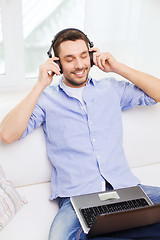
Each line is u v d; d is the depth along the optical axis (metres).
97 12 2.05
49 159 1.79
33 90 1.63
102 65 1.74
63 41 1.58
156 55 2.26
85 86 1.72
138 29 2.16
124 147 1.92
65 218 1.49
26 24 2.09
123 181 1.70
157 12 2.15
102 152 1.70
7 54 2.07
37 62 2.20
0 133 1.64
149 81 1.74
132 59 2.24
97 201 1.51
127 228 1.34
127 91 1.78
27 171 1.77
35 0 2.05
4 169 1.74
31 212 1.60
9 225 1.51
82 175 1.67
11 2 1.96
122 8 2.08
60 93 1.72
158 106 1.94
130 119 1.91
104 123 1.73
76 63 1.58
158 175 1.90
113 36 2.14
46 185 1.80
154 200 1.58
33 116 1.68
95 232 1.29
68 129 1.69
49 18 2.11
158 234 1.34
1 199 1.53
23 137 1.68
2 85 2.12
